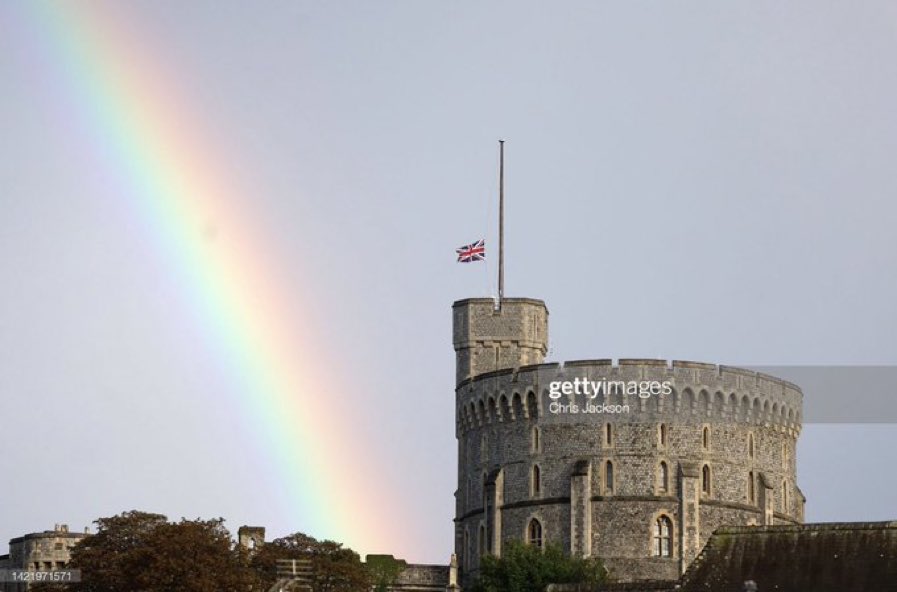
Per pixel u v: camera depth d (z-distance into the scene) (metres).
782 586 168.75
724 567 172.88
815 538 171.50
